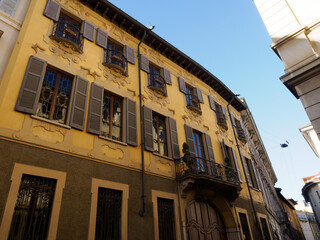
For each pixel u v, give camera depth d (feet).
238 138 59.47
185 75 52.16
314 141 45.52
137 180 30.96
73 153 26.35
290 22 31.48
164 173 34.86
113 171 29.01
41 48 29.14
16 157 22.26
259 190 56.59
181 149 39.81
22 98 24.73
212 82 58.59
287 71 28.71
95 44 36.35
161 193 32.81
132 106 35.88
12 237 19.89
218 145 49.42
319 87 26.53
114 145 30.76
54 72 29.94
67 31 33.19
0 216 19.39
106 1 39.24
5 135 22.35
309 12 30.58
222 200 41.63
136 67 41.16
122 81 36.99
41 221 21.89
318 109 25.84
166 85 45.27
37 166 23.20
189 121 45.24
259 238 46.16
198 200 39.47
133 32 44.65
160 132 39.50
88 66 33.35
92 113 30.01
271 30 32.73
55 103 28.40
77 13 36.81
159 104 41.11
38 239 21.09
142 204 29.76
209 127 49.85
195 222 36.96
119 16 41.60
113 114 34.06
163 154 37.65
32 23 29.84
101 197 26.91
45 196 23.00
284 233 88.58
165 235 30.91
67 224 22.71
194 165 36.94
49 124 25.90
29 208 21.65
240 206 45.88
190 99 49.37
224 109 59.67
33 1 31.65
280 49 30.83
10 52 27.07
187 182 34.63
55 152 25.08
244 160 56.39
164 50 48.75
